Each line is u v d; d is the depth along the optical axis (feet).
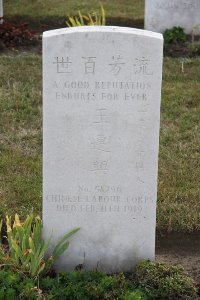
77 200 7.81
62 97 7.45
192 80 14.57
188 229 9.17
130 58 7.35
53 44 7.28
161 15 17.78
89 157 7.67
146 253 8.05
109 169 7.72
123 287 7.56
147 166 7.72
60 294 7.42
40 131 11.89
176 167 10.67
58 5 21.50
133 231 7.96
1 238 8.86
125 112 7.52
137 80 7.42
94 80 7.41
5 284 7.44
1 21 18.11
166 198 9.73
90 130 7.57
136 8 21.62
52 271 7.98
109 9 21.29
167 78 14.61
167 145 11.45
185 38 17.54
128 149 7.65
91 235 7.95
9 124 12.08
